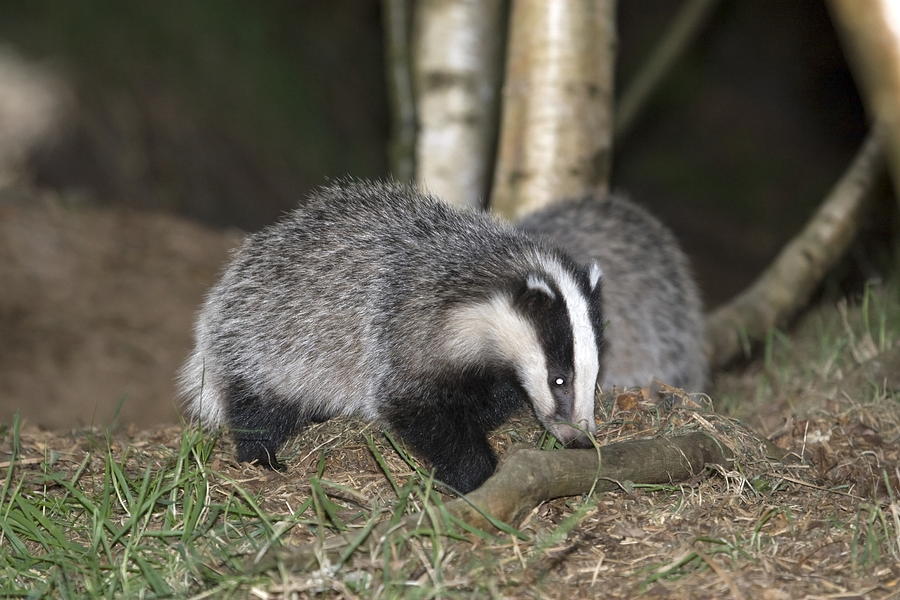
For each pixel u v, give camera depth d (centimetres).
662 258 1218
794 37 3222
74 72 2392
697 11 1777
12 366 1558
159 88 2511
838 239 1341
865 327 1216
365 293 914
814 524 766
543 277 863
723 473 811
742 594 667
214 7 2738
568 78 1196
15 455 902
